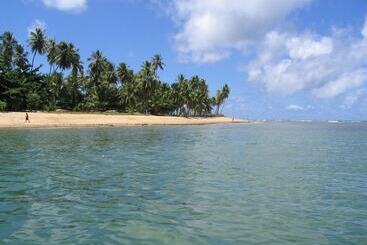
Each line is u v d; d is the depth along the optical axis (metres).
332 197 15.73
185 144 41.25
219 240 10.53
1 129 58.34
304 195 16.06
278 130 86.19
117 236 10.72
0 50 107.88
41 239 10.40
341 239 10.70
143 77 123.31
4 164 23.70
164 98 145.75
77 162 25.06
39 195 15.41
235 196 15.73
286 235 10.98
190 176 20.42
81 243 10.14
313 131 83.38
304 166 24.98
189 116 159.38
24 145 35.56
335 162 27.16
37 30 106.00
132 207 13.76
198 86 162.25
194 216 12.73
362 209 13.88
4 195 15.35
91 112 109.81
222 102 188.12
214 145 40.75
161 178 19.66
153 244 10.16
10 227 11.36
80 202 14.39
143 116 111.44
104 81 125.50
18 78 97.25
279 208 13.88
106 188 16.97
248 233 11.11
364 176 21.06
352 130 91.06
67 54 106.88
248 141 48.12
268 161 27.41
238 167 24.11
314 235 11.01
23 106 95.75
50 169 22.02
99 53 120.56
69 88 116.31
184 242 10.34
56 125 69.88
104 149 33.47
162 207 13.81
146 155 29.84
